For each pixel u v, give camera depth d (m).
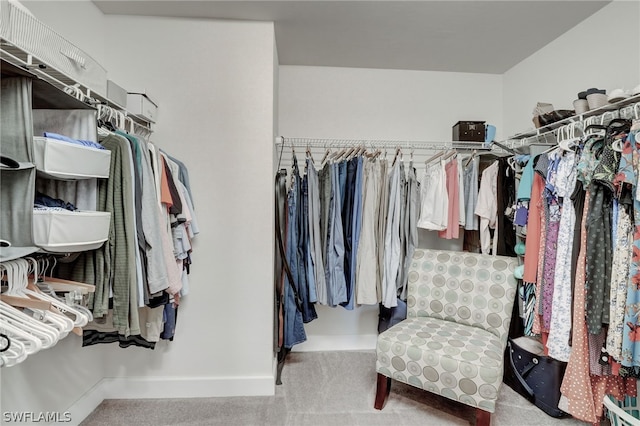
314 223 2.04
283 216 1.99
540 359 1.67
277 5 1.65
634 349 1.16
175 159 1.66
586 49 1.80
